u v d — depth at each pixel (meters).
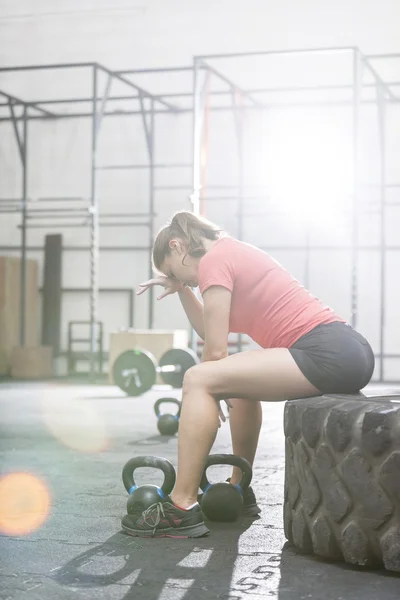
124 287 12.48
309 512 2.14
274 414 6.51
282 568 2.03
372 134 11.51
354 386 2.39
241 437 2.84
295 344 2.41
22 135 13.00
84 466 3.73
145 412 6.64
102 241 12.57
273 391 2.36
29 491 3.09
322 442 2.09
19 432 5.15
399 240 11.33
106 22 12.52
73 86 12.73
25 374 11.49
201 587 1.86
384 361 11.34
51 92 12.81
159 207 12.46
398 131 11.38
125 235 12.48
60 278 12.53
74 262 12.66
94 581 1.90
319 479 2.11
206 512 2.61
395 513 1.96
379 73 11.51
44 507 2.78
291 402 2.29
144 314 12.40
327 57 11.70
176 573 1.98
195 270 2.58
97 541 2.30
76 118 12.75
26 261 12.34
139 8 12.38
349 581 1.91
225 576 1.95
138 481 3.29
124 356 8.45
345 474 2.03
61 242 12.52
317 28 11.68
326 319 2.44
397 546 1.95
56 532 2.41
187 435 2.37
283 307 2.44
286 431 2.29
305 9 11.72
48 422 5.79
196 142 8.25
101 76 12.62
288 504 2.28
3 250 12.99
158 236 2.62
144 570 2.00
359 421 2.00
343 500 2.04
